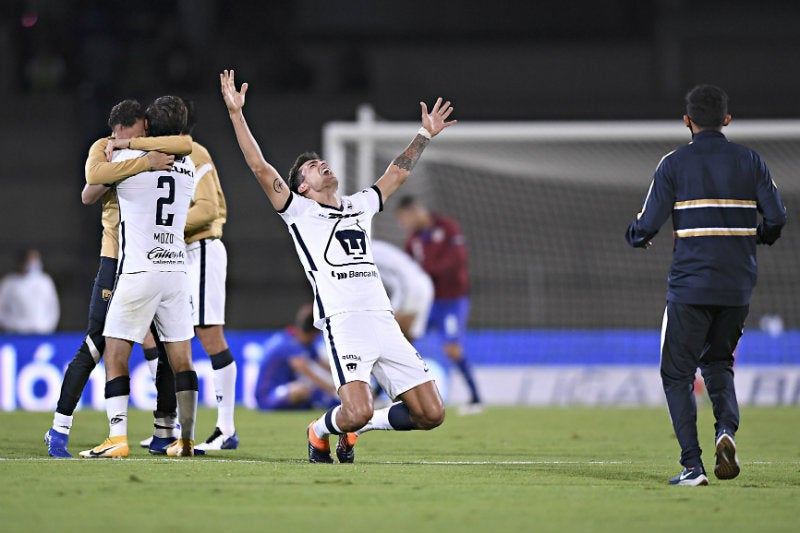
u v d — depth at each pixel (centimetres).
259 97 7444
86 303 6519
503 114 7431
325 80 8031
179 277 2427
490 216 6294
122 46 7331
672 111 7419
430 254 4494
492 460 2591
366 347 2262
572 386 5078
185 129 2573
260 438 3158
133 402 4622
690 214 2041
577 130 5144
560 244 6328
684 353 2055
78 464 2225
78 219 7081
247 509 1681
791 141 5584
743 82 7912
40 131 7262
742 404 5025
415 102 7494
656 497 1861
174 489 1867
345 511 1675
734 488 1995
